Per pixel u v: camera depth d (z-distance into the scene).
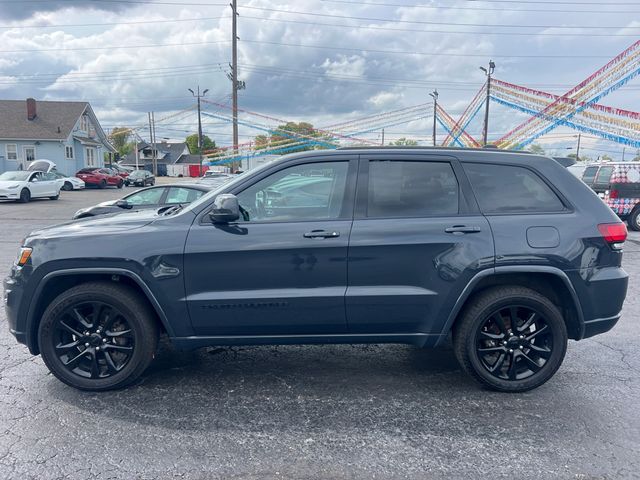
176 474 2.86
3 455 3.03
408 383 4.07
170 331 3.79
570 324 3.94
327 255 3.69
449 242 3.70
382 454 3.06
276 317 3.75
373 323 3.79
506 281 3.88
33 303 3.79
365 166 3.88
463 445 3.16
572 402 3.74
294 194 3.86
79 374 3.88
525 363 3.90
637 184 13.00
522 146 23.30
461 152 3.95
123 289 3.81
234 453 3.07
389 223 3.73
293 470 2.90
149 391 3.92
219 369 4.35
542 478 2.83
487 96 25.09
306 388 3.98
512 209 3.82
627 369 4.35
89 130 44.56
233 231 3.72
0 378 4.13
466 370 3.90
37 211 19.56
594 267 3.77
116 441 3.20
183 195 9.89
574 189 3.91
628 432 3.31
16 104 41.25
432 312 3.76
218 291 3.73
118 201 10.24
